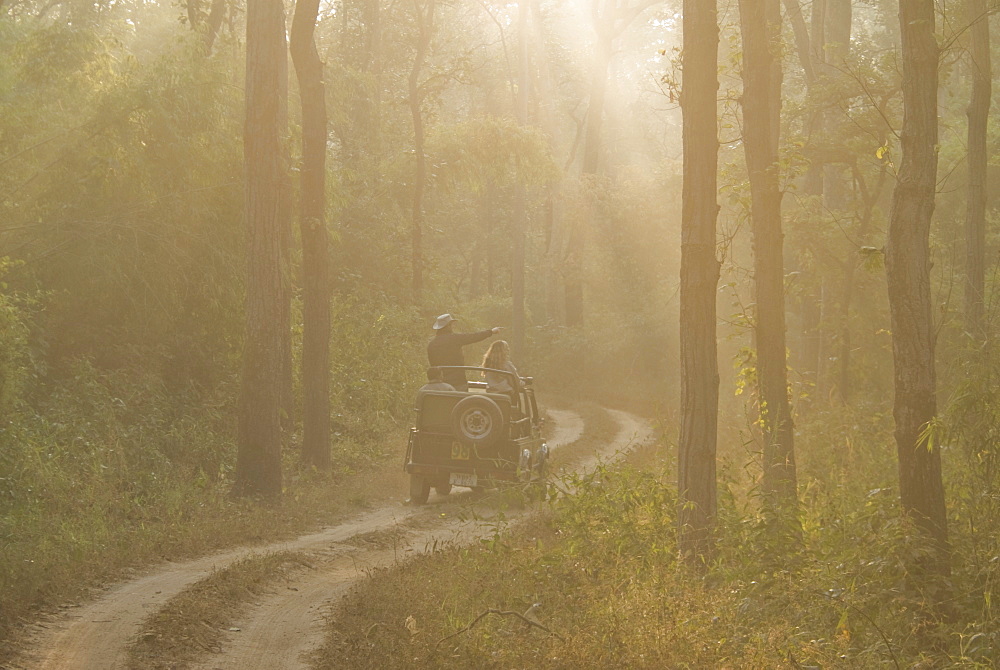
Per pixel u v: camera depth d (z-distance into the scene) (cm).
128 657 638
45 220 1611
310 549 1047
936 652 669
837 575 768
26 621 704
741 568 836
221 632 714
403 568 919
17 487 1124
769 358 1140
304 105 1617
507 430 1413
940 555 729
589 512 1019
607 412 3156
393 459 1847
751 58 1164
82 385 1504
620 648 678
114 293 1623
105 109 1620
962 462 955
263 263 1344
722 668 644
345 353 2503
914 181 739
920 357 738
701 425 931
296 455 1719
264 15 1341
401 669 639
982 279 1792
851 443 1475
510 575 888
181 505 1228
